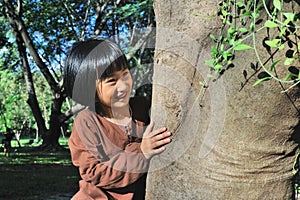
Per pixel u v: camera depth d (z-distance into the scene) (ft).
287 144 7.49
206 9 7.89
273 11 7.04
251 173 7.48
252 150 7.42
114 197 7.86
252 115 7.32
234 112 7.43
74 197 8.03
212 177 7.57
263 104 7.24
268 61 7.10
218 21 7.77
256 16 7.16
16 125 131.03
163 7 8.26
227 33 7.58
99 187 7.81
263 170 7.50
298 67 6.98
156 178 7.93
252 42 7.23
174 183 7.79
